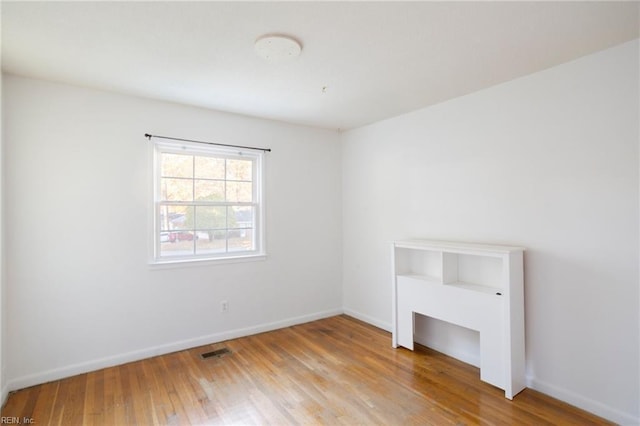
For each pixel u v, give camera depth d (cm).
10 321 260
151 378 279
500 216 284
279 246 405
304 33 202
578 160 238
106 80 275
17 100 264
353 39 209
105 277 300
